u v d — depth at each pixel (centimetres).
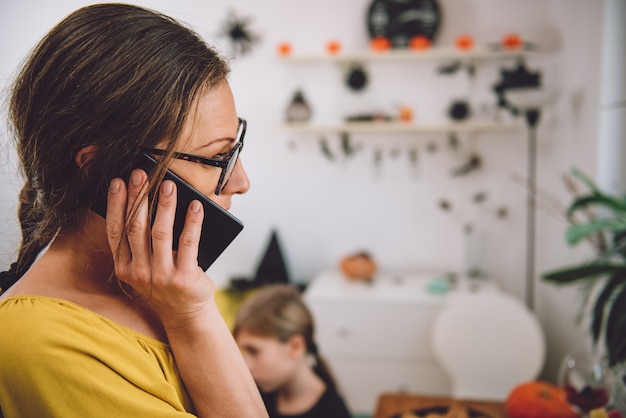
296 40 344
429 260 349
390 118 334
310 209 355
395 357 297
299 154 352
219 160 60
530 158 332
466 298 236
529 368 227
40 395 52
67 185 58
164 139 57
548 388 144
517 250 341
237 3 344
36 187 61
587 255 256
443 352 234
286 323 154
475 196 341
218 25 346
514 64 329
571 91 294
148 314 66
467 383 231
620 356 138
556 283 151
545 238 324
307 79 346
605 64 254
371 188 350
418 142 344
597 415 121
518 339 229
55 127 56
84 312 58
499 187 339
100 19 57
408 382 298
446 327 235
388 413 165
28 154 59
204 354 62
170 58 57
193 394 64
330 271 355
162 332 66
